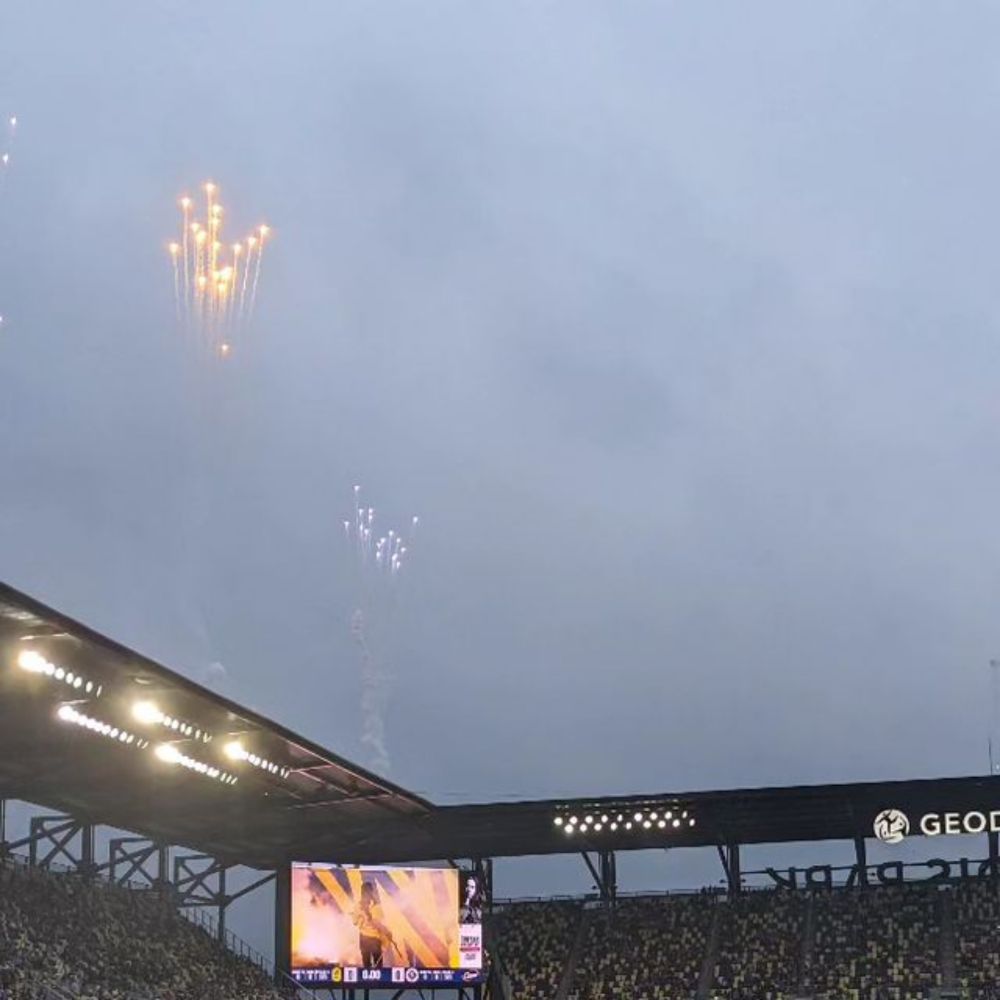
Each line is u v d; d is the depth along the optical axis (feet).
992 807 327.88
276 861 343.87
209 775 283.18
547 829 345.92
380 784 307.58
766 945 350.64
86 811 301.43
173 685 244.01
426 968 332.80
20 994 241.96
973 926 343.26
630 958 354.74
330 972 325.62
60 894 289.74
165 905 322.55
